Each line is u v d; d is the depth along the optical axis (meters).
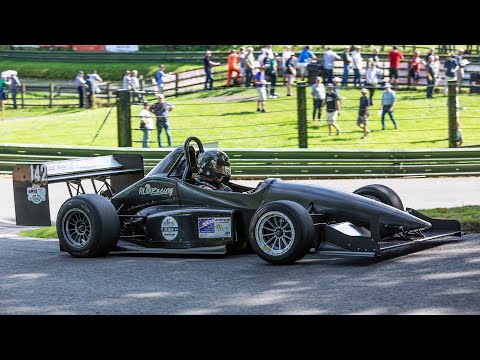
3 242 11.03
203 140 23.52
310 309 6.62
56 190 17.00
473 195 15.08
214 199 9.36
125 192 10.09
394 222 8.50
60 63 43.84
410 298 6.80
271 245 8.52
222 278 8.00
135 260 9.27
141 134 24.56
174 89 31.78
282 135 23.81
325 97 24.02
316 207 8.77
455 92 20.52
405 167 18.55
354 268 8.12
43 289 7.88
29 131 28.05
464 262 8.16
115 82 40.06
